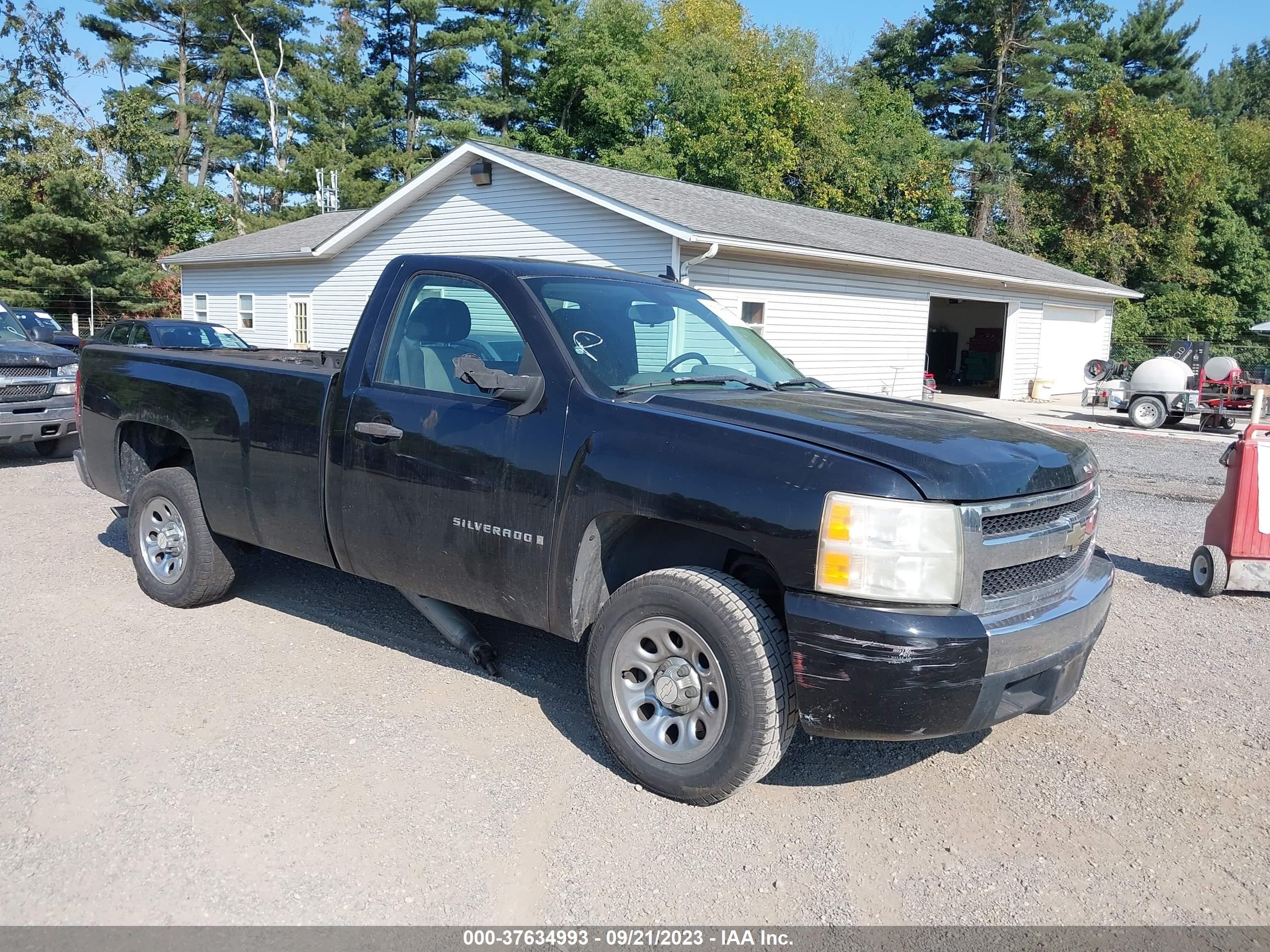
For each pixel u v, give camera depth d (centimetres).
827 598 308
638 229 1545
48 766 354
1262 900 302
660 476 337
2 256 3123
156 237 3500
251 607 542
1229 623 579
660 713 351
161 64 4744
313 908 280
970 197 4141
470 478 388
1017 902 297
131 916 273
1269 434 636
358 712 410
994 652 304
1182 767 388
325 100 4147
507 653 484
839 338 1858
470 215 1812
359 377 433
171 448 583
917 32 4741
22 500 823
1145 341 3481
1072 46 4500
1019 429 384
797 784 367
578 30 4100
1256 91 6412
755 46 4684
